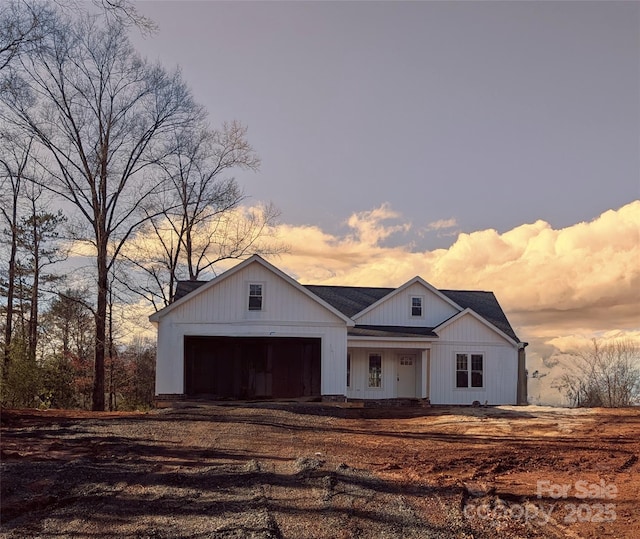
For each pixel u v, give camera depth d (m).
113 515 7.26
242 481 9.02
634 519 7.43
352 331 26.36
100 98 29.02
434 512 7.67
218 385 25.83
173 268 36.22
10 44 19.83
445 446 12.82
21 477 9.05
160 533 6.57
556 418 17.78
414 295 28.69
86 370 35.22
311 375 26.31
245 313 23.55
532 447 12.65
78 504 7.75
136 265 34.59
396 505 7.90
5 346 24.56
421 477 9.64
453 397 27.12
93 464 10.18
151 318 23.08
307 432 14.85
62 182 28.67
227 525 6.83
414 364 27.56
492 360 27.80
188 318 23.27
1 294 34.97
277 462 10.66
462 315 27.55
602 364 28.78
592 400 28.14
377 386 27.11
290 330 23.67
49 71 27.53
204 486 8.73
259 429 14.99
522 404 27.86
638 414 18.61
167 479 9.15
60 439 12.71
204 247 37.09
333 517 7.27
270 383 26.05
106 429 14.37
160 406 22.58
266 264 23.59
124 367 37.78
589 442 13.25
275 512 7.46
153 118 30.81
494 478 9.68
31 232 35.47
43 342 35.00
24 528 6.75
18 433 13.33
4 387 22.92
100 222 28.92
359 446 12.75
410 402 25.36
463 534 6.82
